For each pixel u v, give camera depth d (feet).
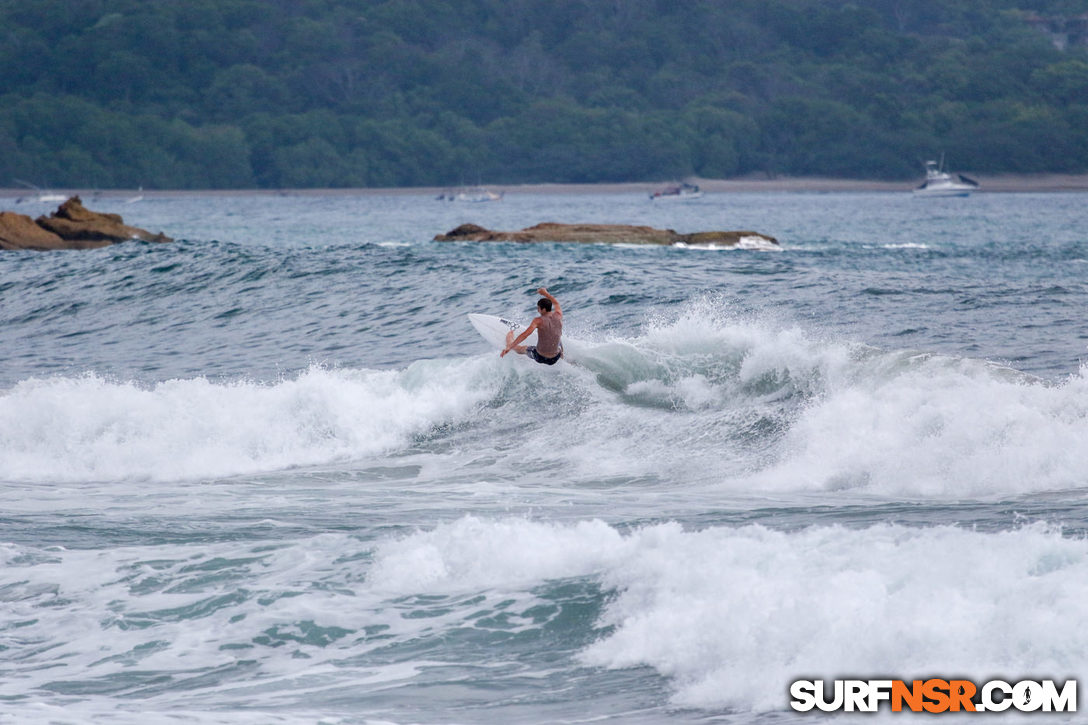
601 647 87.61
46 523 134.41
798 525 119.55
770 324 207.41
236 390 190.60
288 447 179.11
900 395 156.56
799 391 172.04
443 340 252.21
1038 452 137.39
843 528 101.81
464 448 174.91
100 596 105.29
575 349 193.06
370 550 114.21
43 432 182.60
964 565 86.58
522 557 104.88
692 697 78.43
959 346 216.74
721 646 82.43
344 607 99.35
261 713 78.43
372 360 237.66
